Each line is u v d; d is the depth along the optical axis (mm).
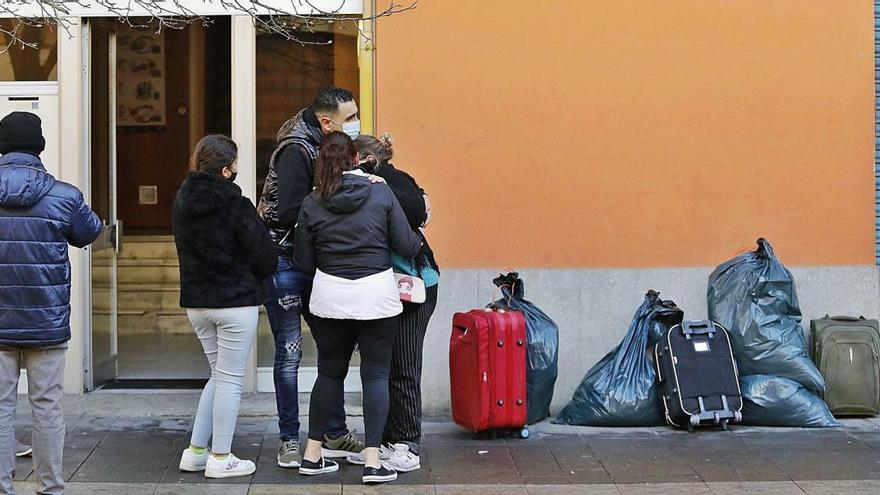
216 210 5695
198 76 11008
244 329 5809
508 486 5891
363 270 5676
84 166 7633
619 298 7422
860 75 7473
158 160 11000
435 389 7402
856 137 7488
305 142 5992
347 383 7766
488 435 6836
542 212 7383
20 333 5109
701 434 6941
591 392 7102
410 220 5977
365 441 5891
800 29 7441
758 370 7172
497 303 7020
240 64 7566
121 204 10984
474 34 7316
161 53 10992
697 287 7438
